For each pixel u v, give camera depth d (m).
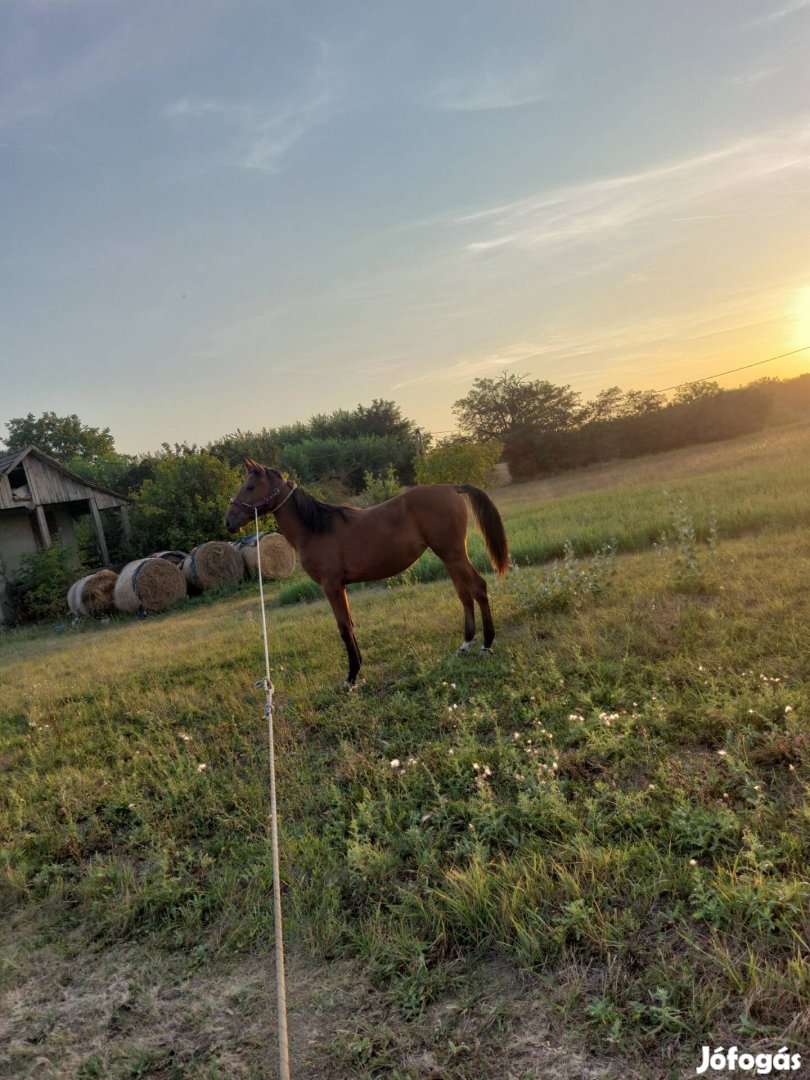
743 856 2.73
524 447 47.44
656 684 4.61
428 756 4.33
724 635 5.26
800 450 24.84
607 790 3.45
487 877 2.93
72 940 3.30
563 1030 2.21
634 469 35.09
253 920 3.13
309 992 2.65
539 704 4.80
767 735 3.60
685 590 7.08
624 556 10.76
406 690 5.83
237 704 6.23
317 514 6.29
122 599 17.03
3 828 4.54
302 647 8.04
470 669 5.88
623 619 6.27
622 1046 2.10
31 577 19.88
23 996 2.96
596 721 4.18
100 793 4.83
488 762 4.11
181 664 8.52
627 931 2.55
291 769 4.62
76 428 57.50
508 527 16.12
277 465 36.78
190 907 3.35
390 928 2.87
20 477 22.22
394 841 3.48
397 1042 2.31
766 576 6.88
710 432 42.72
